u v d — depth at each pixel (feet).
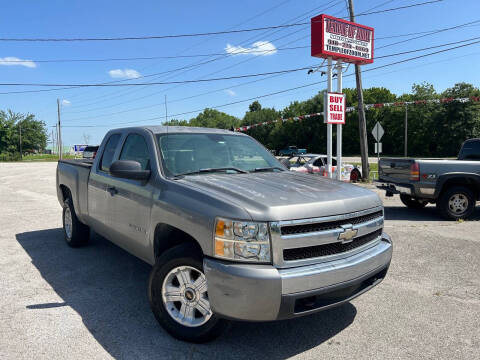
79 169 17.80
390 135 225.35
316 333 10.89
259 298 8.46
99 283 14.60
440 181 27.04
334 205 9.78
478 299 13.42
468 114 199.72
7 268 16.28
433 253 18.98
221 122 345.51
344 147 242.37
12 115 266.77
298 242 9.00
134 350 9.81
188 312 10.12
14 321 11.34
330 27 44.37
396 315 12.12
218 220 9.00
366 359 9.56
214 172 12.59
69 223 19.45
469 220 27.63
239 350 9.90
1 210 31.09
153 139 12.95
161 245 11.50
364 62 48.98
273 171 13.97
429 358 9.65
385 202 37.27
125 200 12.92
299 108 266.16
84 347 9.91
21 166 122.31
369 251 10.69
